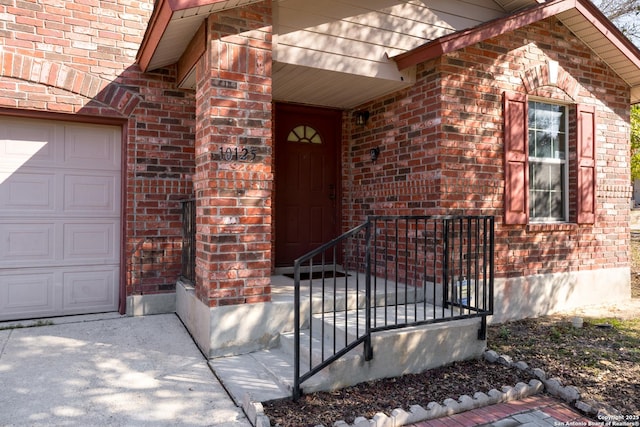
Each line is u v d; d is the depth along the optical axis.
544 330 4.74
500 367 3.80
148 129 4.90
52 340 4.00
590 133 5.82
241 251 3.79
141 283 4.86
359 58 4.58
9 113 4.39
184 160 5.05
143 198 4.87
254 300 3.85
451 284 4.23
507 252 5.12
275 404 3.01
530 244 5.30
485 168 4.94
